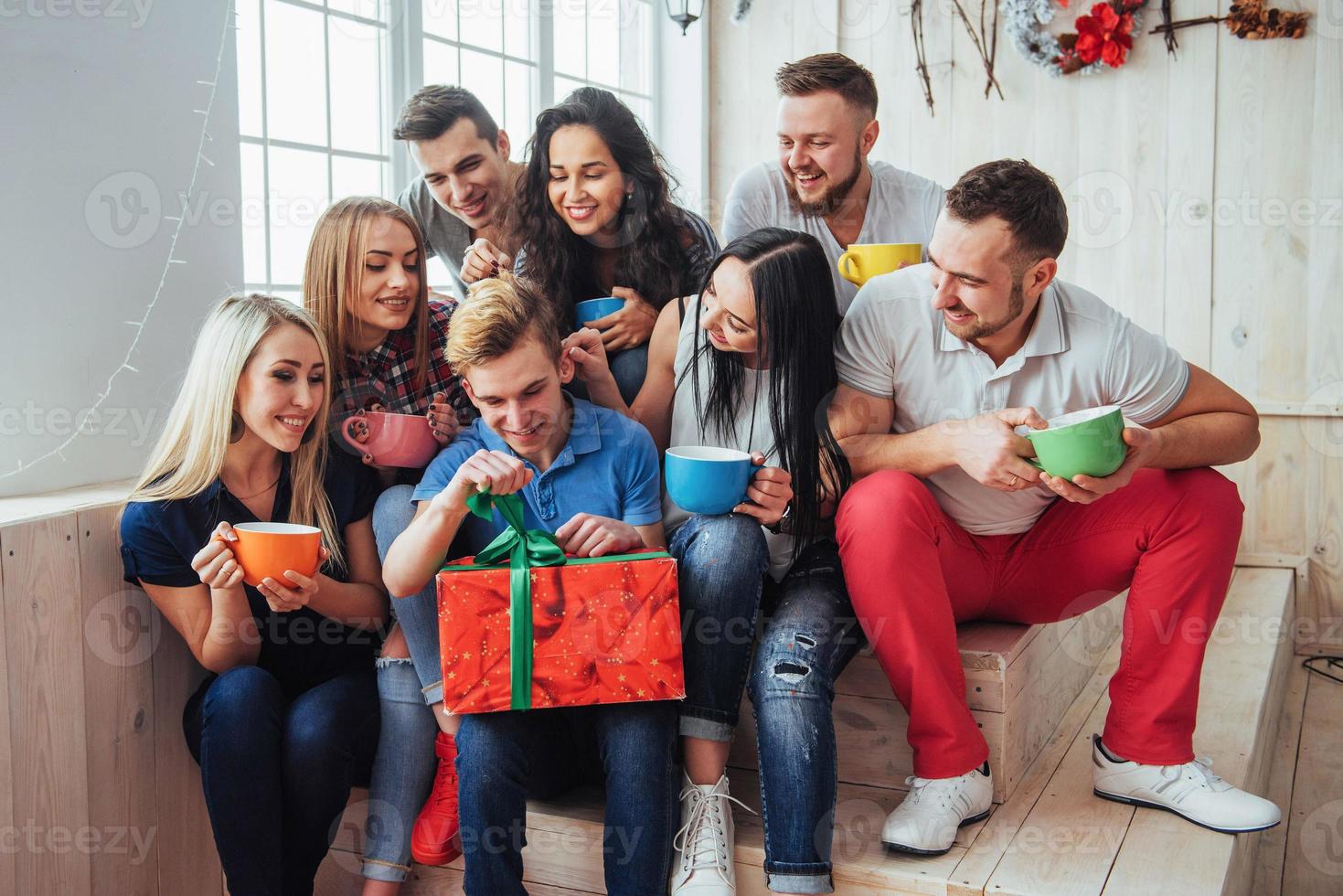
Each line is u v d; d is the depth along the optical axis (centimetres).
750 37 345
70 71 151
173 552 142
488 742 133
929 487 156
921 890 133
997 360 152
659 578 133
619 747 135
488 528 151
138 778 150
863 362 158
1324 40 284
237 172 180
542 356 143
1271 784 214
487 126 208
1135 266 308
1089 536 151
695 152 348
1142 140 304
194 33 170
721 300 152
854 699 159
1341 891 176
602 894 148
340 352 164
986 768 145
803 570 154
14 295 147
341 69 222
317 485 152
